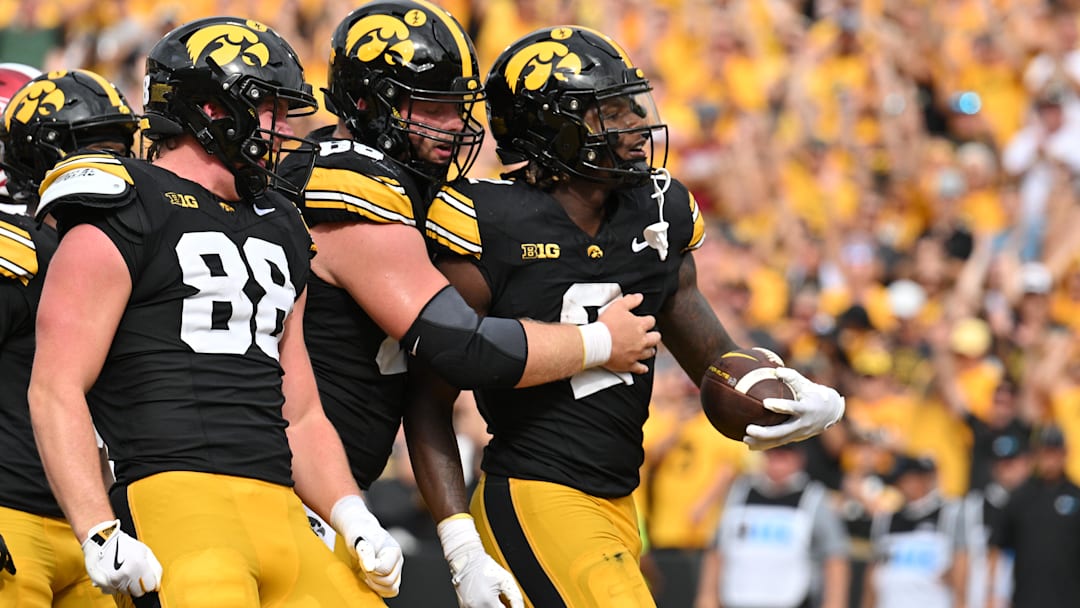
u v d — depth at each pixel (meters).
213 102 12.16
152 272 11.76
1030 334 31.66
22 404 13.92
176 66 12.16
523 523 13.94
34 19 44.97
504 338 13.20
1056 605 26.88
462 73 13.62
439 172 13.75
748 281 32.47
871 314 31.83
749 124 36.81
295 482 12.81
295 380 12.87
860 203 35.66
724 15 39.66
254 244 12.34
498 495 14.12
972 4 39.94
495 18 41.03
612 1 40.59
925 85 39.09
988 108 38.59
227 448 11.88
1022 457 28.62
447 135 13.74
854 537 27.95
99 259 11.48
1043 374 30.53
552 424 14.01
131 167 11.87
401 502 26.34
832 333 31.16
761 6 40.94
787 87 38.81
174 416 11.77
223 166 12.31
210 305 11.95
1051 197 34.94
